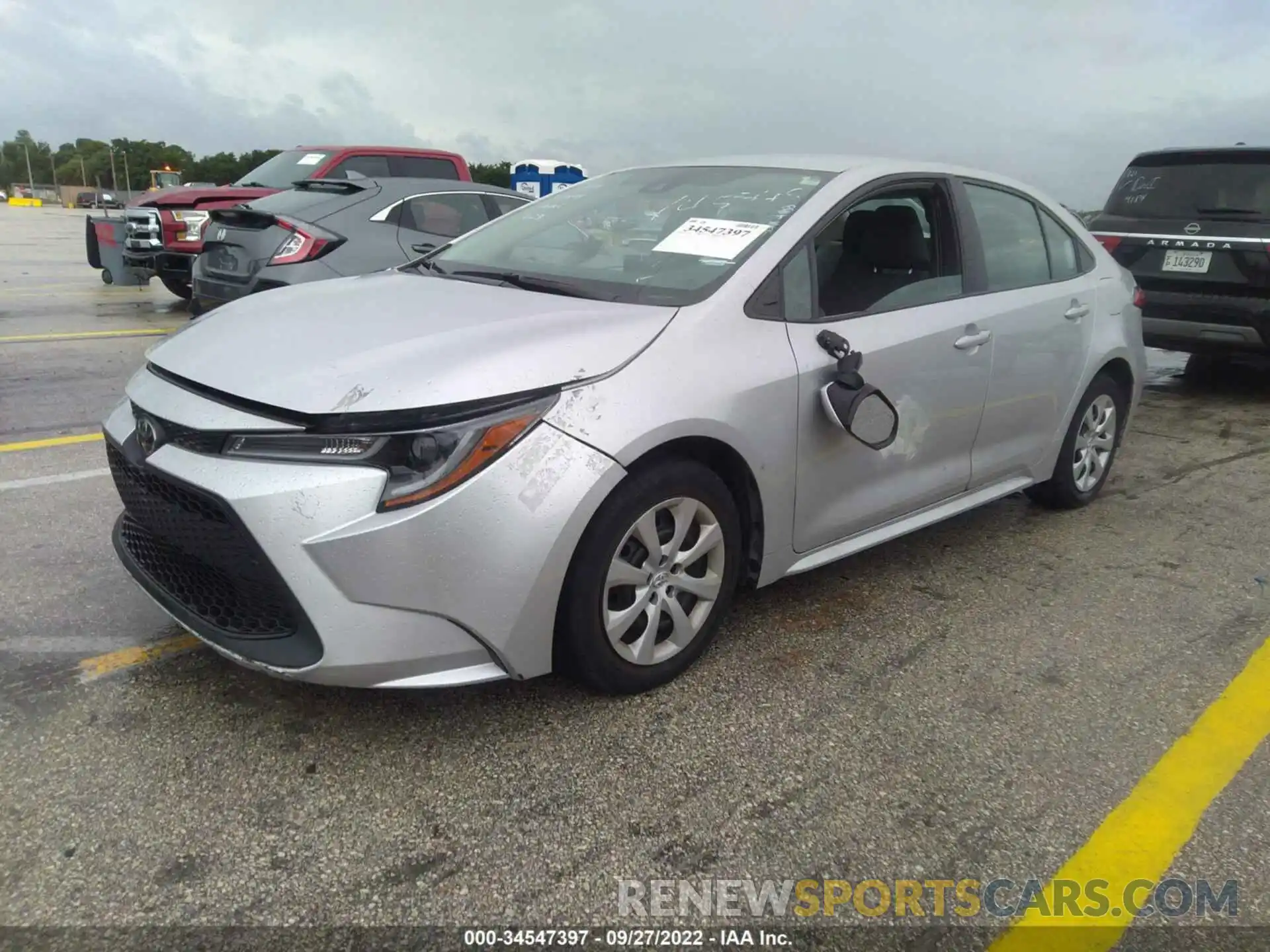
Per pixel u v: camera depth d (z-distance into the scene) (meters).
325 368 2.41
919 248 3.51
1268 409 7.07
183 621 2.52
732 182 3.47
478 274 3.31
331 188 7.49
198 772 2.38
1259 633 3.39
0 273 14.26
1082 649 3.23
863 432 2.91
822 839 2.25
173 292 10.89
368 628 2.25
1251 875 2.20
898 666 3.06
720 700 2.80
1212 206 6.85
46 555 3.64
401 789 2.35
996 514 4.59
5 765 2.38
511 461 2.30
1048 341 3.98
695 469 2.68
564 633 2.54
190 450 2.38
